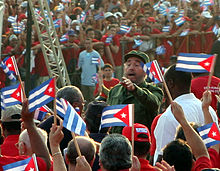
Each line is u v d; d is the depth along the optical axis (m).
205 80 13.23
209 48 30.69
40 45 28.42
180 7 31.78
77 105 10.83
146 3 32.72
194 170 7.15
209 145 7.78
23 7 31.52
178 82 9.89
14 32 28.98
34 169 7.05
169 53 30.42
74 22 29.97
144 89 11.93
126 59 12.65
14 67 8.66
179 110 7.29
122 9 33.06
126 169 6.98
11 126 10.26
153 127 10.13
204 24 30.91
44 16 25.95
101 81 22.16
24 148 8.40
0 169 7.95
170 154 7.20
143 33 30.27
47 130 10.66
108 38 29.30
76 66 28.70
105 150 7.02
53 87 7.25
